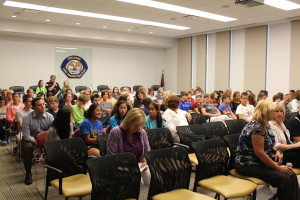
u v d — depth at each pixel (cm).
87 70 1180
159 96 952
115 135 282
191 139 377
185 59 1276
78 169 292
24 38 1037
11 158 491
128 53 1283
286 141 343
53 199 330
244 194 251
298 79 905
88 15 839
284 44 949
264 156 274
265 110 281
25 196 338
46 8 759
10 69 1019
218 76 1143
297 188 273
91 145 364
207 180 273
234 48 1090
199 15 830
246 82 1052
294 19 885
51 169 260
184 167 258
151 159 241
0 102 623
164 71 1398
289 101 660
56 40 1102
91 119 370
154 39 1245
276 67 974
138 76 1320
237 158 296
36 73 1069
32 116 402
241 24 973
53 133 338
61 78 1122
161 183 242
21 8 756
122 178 232
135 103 564
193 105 688
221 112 663
